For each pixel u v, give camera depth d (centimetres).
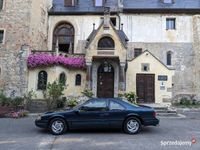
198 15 2572
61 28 2672
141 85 2216
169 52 2575
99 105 1080
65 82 2159
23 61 2105
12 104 1912
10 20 2164
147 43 2584
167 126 1264
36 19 2319
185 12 2608
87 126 1060
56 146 851
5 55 2125
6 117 1576
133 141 923
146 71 2228
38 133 1077
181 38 2586
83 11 2630
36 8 2319
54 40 2648
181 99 2477
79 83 2236
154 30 2603
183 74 2534
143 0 2788
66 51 2644
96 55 2142
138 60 2242
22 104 1942
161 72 2223
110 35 2147
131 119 1067
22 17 2162
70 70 2231
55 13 2653
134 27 2609
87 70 2170
